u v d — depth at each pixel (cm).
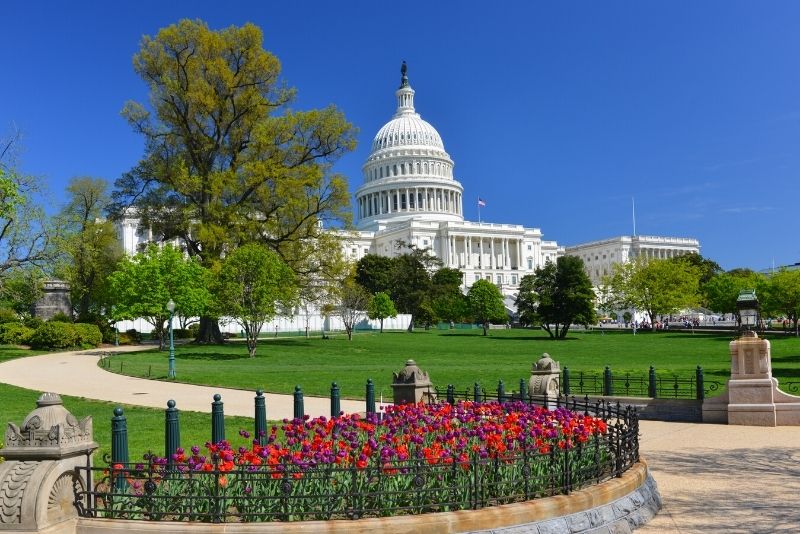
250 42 5553
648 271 9806
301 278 5916
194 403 2400
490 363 4409
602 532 938
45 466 784
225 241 5431
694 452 1570
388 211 17962
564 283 7881
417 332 9619
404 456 950
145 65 5375
